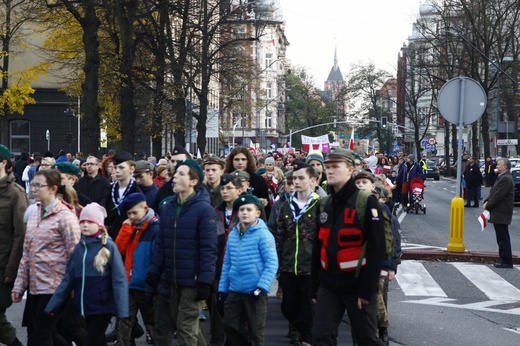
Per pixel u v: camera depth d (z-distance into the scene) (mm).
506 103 58531
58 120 54219
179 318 7633
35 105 53938
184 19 37719
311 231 9039
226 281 8023
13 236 8328
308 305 9023
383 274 9000
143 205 8406
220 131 66688
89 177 12391
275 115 121125
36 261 7641
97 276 7246
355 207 6676
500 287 14023
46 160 14172
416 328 10586
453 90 17281
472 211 33312
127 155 9750
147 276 7750
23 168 29562
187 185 7688
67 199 8094
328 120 128375
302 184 9047
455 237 17625
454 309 12000
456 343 9727
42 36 53375
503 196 16062
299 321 9141
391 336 10094
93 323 7293
